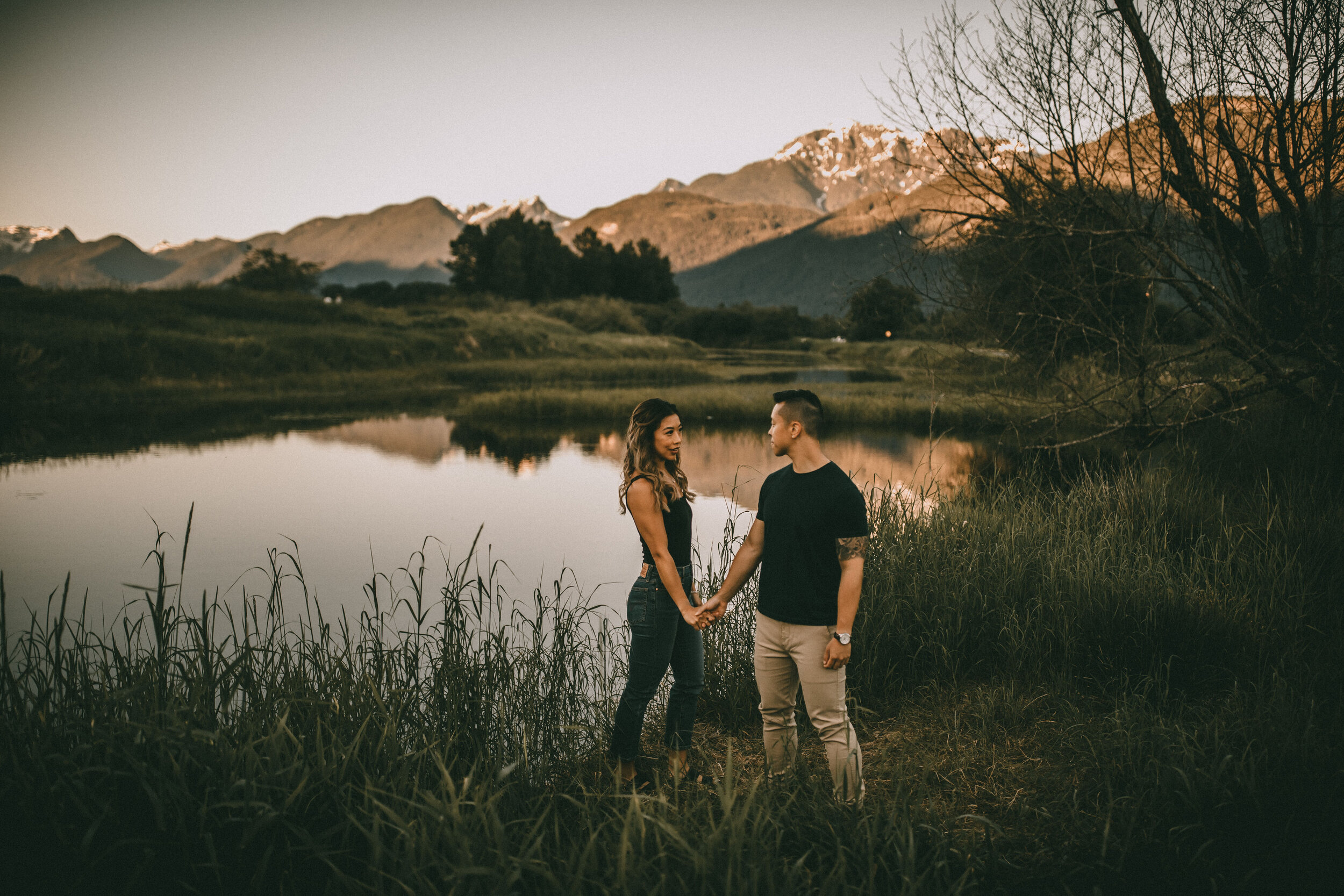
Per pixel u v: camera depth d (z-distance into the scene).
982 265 7.45
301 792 2.38
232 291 49.16
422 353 42.34
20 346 23.72
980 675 4.01
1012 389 8.38
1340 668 3.38
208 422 19.66
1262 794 2.57
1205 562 4.75
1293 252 6.23
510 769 2.32
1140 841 2.47
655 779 3.19
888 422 17.44
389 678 3.56
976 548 5.08
